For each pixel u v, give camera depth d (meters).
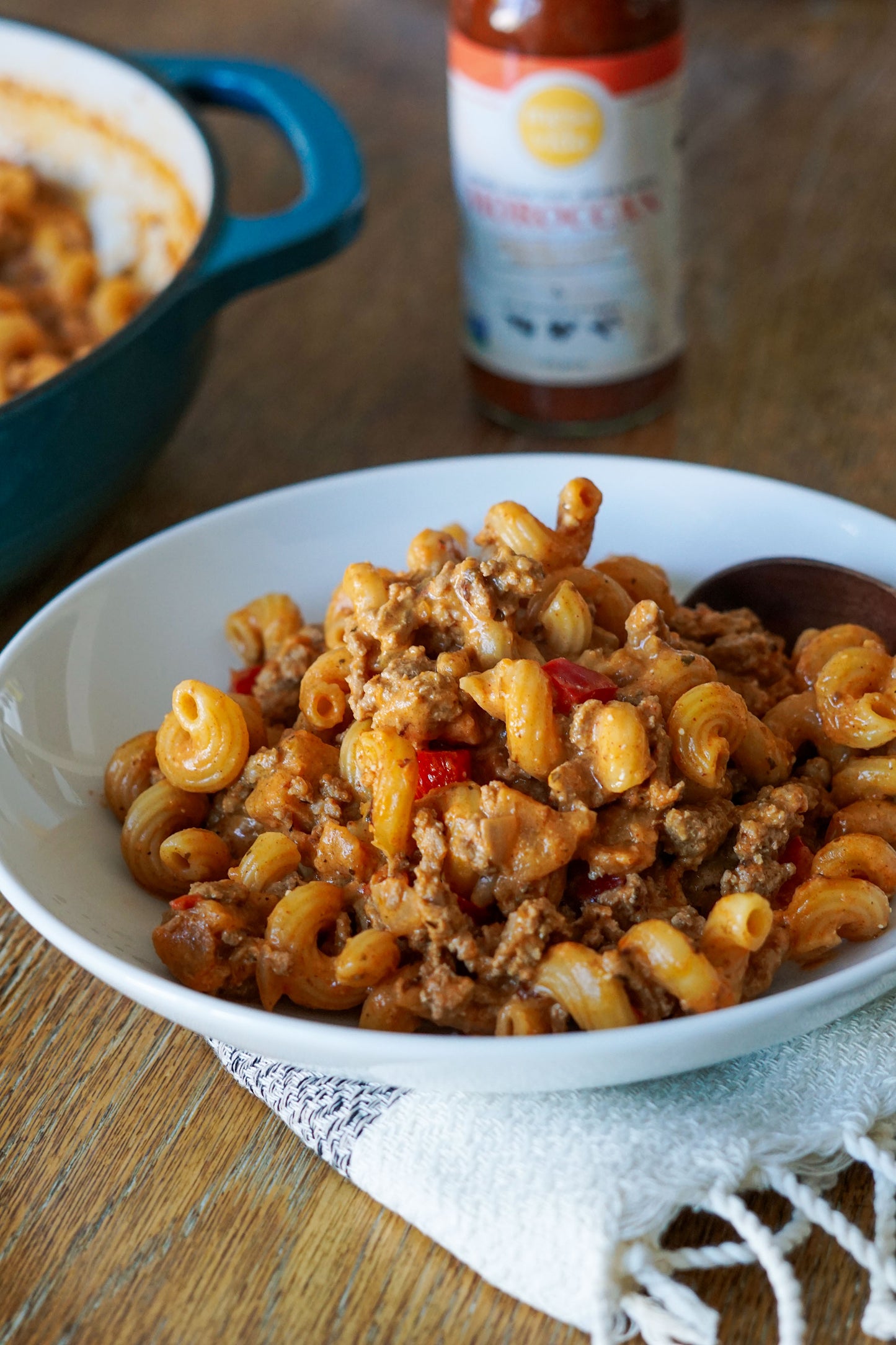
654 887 0.41
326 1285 0.38
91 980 0.45
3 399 0.59
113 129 0.63
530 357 0.59
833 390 0.62
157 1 0.90
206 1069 0.42
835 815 0.43
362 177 0.56
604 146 0.55
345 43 0.85
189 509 0.58
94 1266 0.39
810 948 0.40
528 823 0.40
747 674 0.46
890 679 0.45
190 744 0.43
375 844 0.41
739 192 0.73
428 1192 0.38
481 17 0.55
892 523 0.48
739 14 0.88
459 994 0.39
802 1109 0.39
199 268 0.52
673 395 0.63
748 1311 0.37
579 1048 0.36
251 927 0.41
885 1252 0.37
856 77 0.82
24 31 0.63
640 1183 0.37
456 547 0.45
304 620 0.50
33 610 0.54
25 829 0.42
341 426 0.62
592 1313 0.36
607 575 0.46
